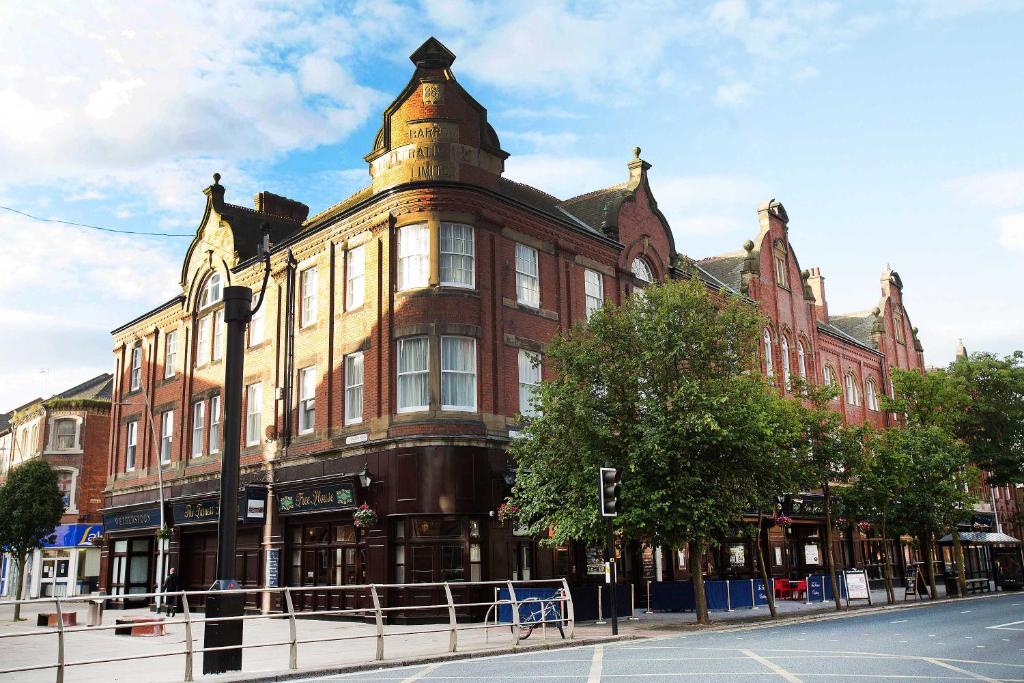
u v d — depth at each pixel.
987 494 51.59
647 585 25.03
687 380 19.47
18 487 36.22
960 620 19.77
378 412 23.66
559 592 19.45
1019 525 48.09
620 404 20.02
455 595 21.73
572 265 27.33
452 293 23.64
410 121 24.66
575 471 19.67
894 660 12.29
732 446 19.41
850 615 22.45
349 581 24.06
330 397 25.67
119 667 14.08
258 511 26.91
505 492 22.81
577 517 19.05
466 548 22.03
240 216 32.84
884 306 49.34
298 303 28.17
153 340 36.84
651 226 31.17
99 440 50.09
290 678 12.24
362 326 24.95
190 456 32.78
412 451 22.38
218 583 12.75
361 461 23.80
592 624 20.05
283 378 27.91
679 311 20.81
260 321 30.03
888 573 27.86
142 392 36.97
